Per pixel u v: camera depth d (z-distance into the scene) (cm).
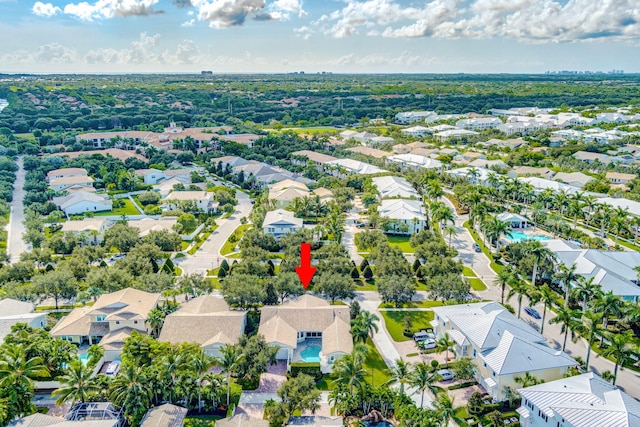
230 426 7119
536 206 17238
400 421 7344
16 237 16025
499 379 8044
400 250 13700
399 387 8469
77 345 9869
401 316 10988
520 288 10325
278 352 9344
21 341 8850
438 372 8750
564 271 10762
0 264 12938
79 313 10331
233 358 8206
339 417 7531
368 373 8919
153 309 10119
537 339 8875
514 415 7806
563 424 6850
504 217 17000
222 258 14350
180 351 8338
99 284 11419
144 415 7438
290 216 16225
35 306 11419
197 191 19512
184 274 13025
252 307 11200
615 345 8231
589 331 8638
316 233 14962
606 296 9600
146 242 14350
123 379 7538
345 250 13600
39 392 8581
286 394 7719
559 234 16200
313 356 9394
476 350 8725
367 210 18362
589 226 17450
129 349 8644
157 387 7850
